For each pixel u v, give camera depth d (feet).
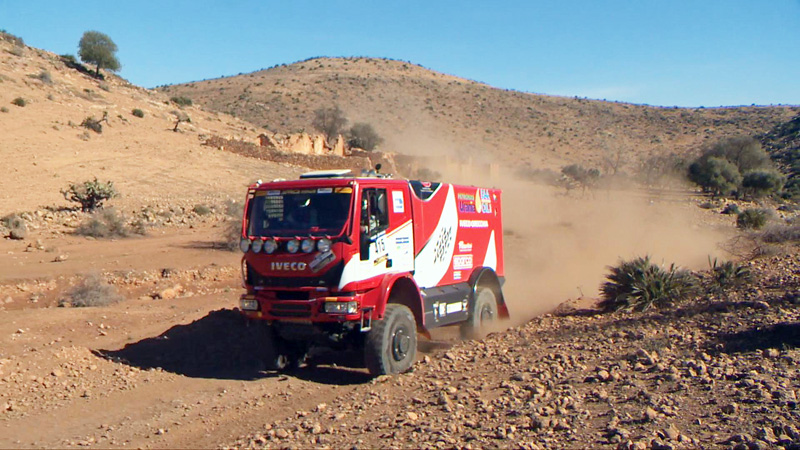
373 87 571.28
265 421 28.02
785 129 408.46
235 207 122.93
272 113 485.97
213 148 189.47
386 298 33.73
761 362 28.02
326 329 33.55
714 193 237.45
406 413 25.96
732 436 20.61
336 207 33.32
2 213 102.53
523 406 25.55
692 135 485.56
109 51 270.87
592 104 583.17
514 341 39.06
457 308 40.98
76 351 38.45
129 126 192.85
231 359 39.45
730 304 39.60
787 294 40.57
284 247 33.35
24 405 30.58
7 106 174.50
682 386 25.77
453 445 21.98
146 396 32.17
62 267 70.18
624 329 37.83
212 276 72.54
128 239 95.04
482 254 44.96
